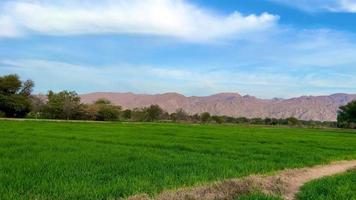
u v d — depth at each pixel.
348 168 31.70
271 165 29.08
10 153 30.03
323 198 18.50
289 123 180.00
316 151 43.16
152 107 166.62
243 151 39.81
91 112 138.12
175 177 21.81
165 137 55.09
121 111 156.50
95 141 44.34
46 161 26.09
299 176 26.38
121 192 17.66
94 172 22.62
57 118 135.88
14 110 129.25
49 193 17.11
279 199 17.91
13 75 131.88
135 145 41.62
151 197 17.11
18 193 16.72
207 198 17.80
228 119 181.75
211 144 46.44
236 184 20.25
